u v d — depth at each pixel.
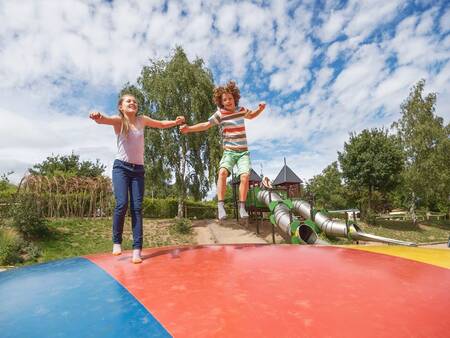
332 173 41.94
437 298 1.81
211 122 3.95
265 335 1.40
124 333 1.44
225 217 3.70
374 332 1.44
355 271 2.24
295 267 2.34
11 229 16.58
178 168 25.33
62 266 2.68
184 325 1.50
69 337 1.42
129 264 2.61
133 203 3.11
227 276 2.14
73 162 42.25
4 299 1.92
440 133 31.33
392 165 29.09
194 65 25.69
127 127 3.21
